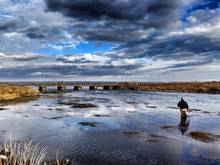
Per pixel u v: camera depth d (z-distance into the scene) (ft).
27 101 173.47
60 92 306.14
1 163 23.70
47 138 65.77
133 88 406.62
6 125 83.35
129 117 104.32
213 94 261.24
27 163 26.08
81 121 93.61
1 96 183.21
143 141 64.13
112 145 59.82
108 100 188.03
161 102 172.55
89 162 47.70
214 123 90.02
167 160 49.52
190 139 66.54
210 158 50.93
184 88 343.05
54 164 42.60
